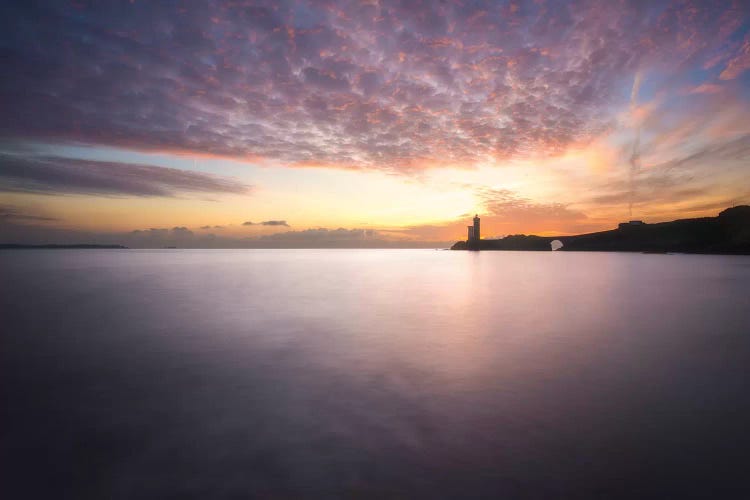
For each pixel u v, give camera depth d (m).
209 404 5.79
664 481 3.81
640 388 6.30
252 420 5.26
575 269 39.72
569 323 11.84
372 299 17.53
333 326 11.51
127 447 4.56
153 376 7.04
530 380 6.75
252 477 3.96
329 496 3.64
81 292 19.78
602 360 7.91
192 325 11.62
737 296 17.84
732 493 3.62
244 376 7.05
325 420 5.23
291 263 57.75
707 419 5.15
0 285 23.33
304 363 7.83
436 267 45.91
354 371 7.32
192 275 31.72
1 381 6.78
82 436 4.82
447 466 4.11
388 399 5.95
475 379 6.82
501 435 4.76
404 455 4.35
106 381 6.79
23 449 4.52
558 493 3.64
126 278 28.62
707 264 48.06
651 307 14.81
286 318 12.79
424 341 9.66
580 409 5.51
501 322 12.04
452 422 5.14
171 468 4.13
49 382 6.73
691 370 7.21
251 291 20.58
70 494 3.72
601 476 3.90
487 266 48.28
